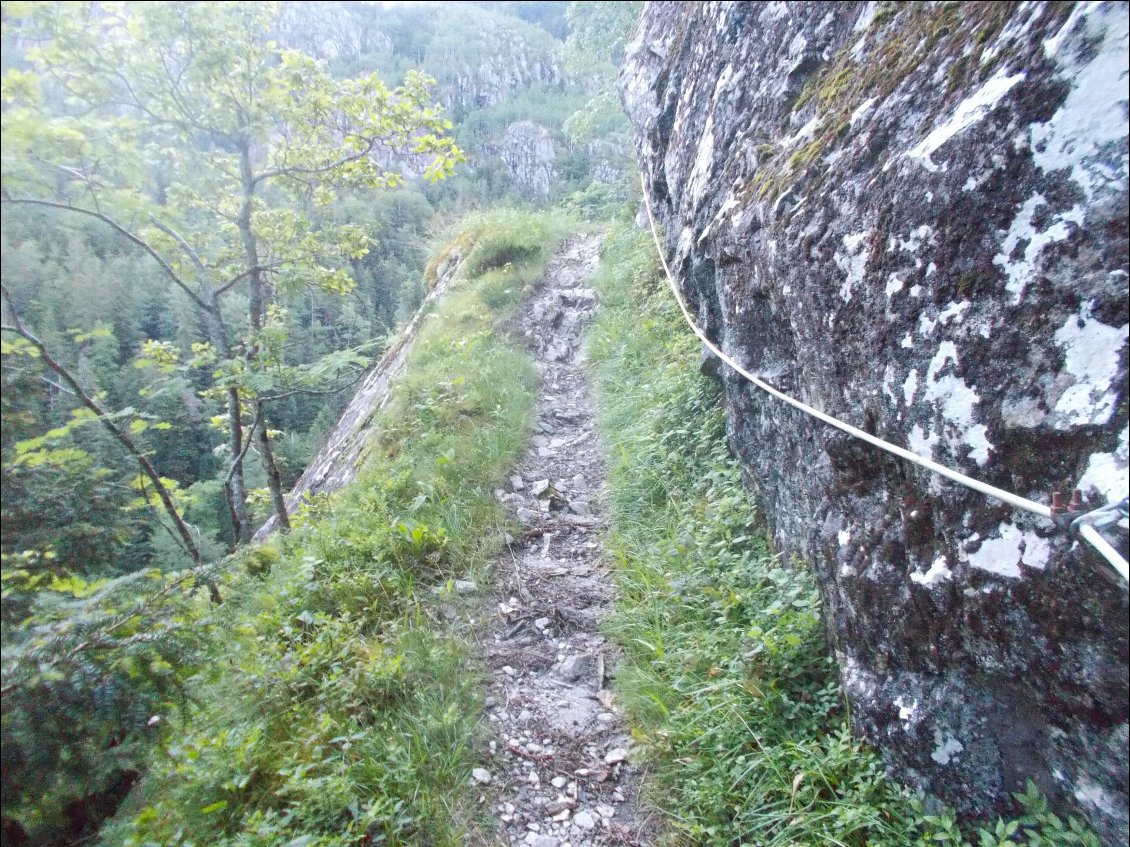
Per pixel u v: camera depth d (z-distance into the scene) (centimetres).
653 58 648
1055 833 173
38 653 164
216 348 412
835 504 261
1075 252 158
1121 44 152
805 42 339
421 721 285
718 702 278
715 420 453
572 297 811
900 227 207
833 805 229
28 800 170
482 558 400
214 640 212
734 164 378
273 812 242
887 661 228
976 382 182
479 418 561
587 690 318
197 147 315
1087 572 153
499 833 253
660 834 250
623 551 397
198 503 423
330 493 574
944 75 213
